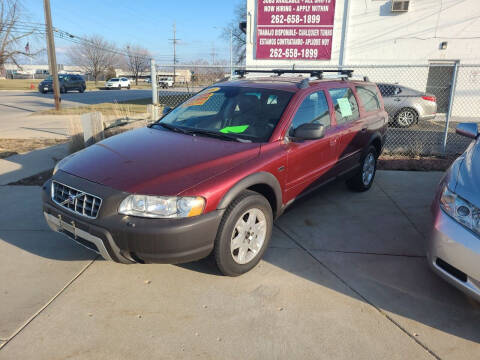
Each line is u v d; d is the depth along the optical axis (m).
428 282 3.30
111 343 2.51
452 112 13.99
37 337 2.54
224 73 15.84
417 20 13.23
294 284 3.21
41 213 4.62
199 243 2.82
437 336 2.65
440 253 2.78
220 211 2.89
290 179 3.72
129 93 37.75
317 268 3.47
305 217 4.61
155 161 3.10
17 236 3.99
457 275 2.72
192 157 3.16
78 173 3.09
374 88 5.71
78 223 2.91
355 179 5.35
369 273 3.42
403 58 13.60
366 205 5.04
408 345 2.56
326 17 13.57
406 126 11.69
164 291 3.08
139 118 9.25
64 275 3.28
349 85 4.98
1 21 36.44
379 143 5.65
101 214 2.78
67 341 2.52
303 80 4.24
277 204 3.58
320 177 4.28
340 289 3.16
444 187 3.04
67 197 3.05
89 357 2.39
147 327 2.67
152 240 2.68
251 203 3.14
